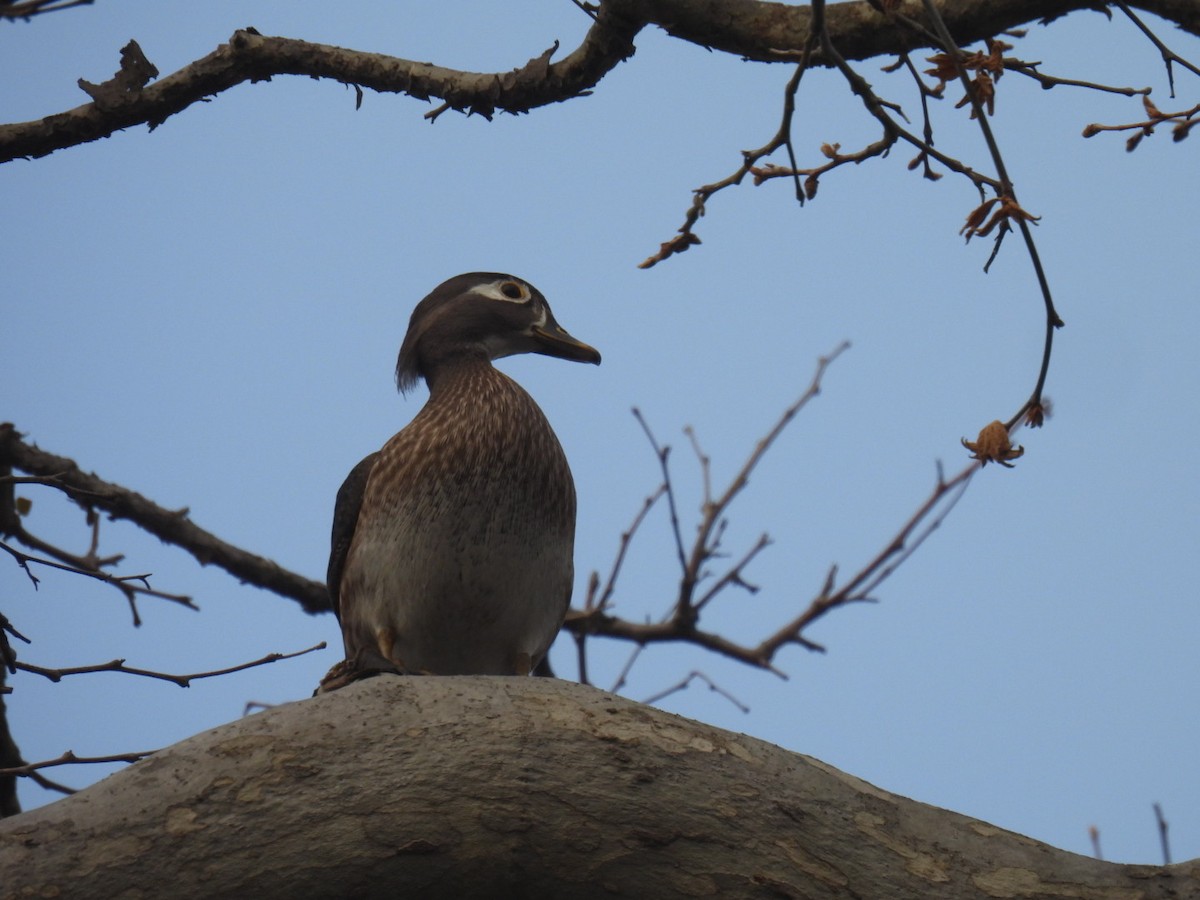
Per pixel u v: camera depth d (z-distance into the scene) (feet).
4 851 20.07
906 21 25.11
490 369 38.52
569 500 35.47
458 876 20.99
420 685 22.50
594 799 21.29
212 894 20.24
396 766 21.26
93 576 31.35
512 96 32.63
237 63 35.04
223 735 21.56
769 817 21.53
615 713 22.39
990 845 21.83
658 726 22.31
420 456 34.27
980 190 24.63
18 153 35.68
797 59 27.99
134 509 43.42
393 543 34.09
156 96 35.24
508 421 34.55
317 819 20.76
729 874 21.11
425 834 20.86
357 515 38.88
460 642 35.19
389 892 20.81
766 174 25.82
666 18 29.86
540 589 34.86
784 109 24.94
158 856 20.27
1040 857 21.74
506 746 21.57
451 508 33.86
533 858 21.08
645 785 21.52
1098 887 21.38
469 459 34.04
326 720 21.77
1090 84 25.61
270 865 20.45
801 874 21.17
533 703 22.33
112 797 20.76
